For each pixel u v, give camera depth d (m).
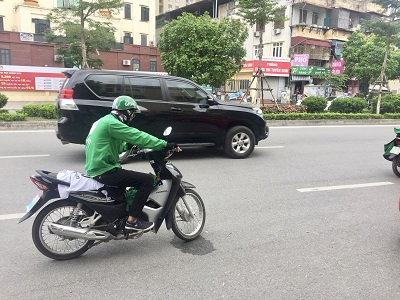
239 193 5.58
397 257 3.59
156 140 3.34
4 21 32.75
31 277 3.09
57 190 3.28
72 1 33.91
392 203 5.30
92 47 25.58
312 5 34.16
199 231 3.97
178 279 3.10
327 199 5.41
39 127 11.78
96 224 3.41
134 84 7.23
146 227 3.54
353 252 3.68
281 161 8.00
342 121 17.16
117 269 3.26
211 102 7.81
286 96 32.56
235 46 18.12
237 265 3.37
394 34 19.22
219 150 9.10
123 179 3.38
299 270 3.29
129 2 38.56
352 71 32.47
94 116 6.87
